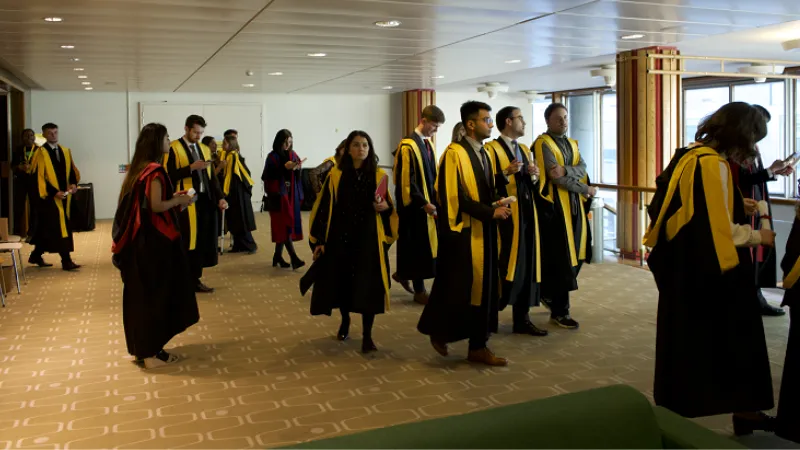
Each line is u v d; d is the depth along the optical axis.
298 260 8.27
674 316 3.15
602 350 4.87
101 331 5.55
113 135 14.90
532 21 6.76
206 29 6.96
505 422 1.74
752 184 5.15
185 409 3.82
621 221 8.52
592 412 1.83
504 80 14.83
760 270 5.41
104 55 8.89
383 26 6.92
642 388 4.09
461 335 4.39
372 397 3.99
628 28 7.28
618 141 9.52
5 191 11.81
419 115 16.05
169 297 4.57
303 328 5.61
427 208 5.78
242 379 4.34
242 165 9.55
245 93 15.76
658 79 9.02
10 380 4.34
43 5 5.72
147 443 3.37
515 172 4.44
